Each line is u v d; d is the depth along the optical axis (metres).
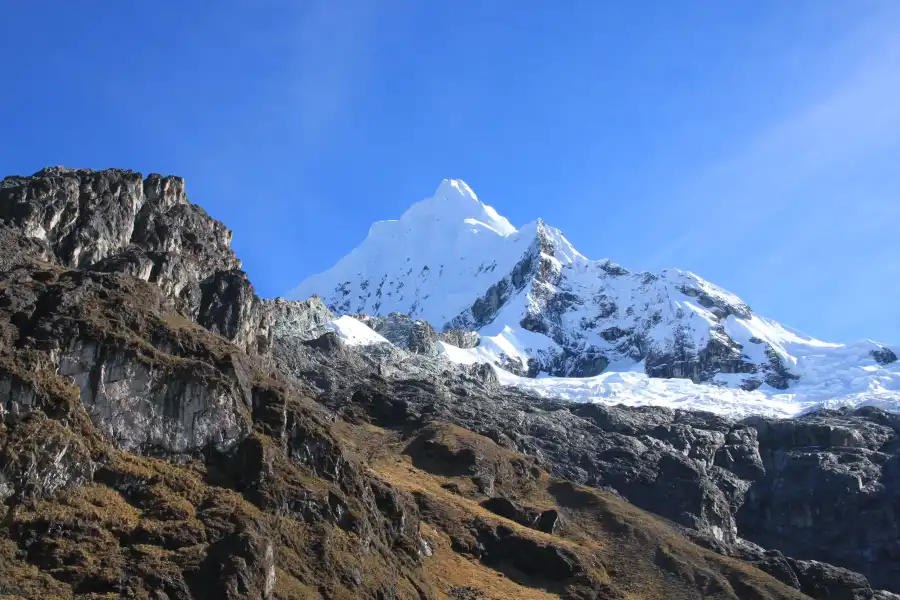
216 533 108.44
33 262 147.00
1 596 91.69
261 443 123.56
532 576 169.00
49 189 170.12
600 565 178.38
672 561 184.88
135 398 119.00
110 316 128.12
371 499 137.38
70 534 101.75
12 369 110.81
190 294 171.38
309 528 120.19
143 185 191.50
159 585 99.25
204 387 123.25
